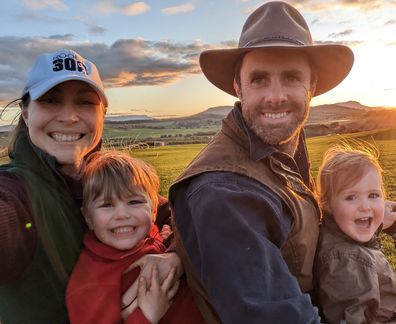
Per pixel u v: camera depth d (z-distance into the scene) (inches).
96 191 27.1
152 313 25.0
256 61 28.0
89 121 28.1
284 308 20.5
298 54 28.2
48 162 26.0
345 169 29.9
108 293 25.3
